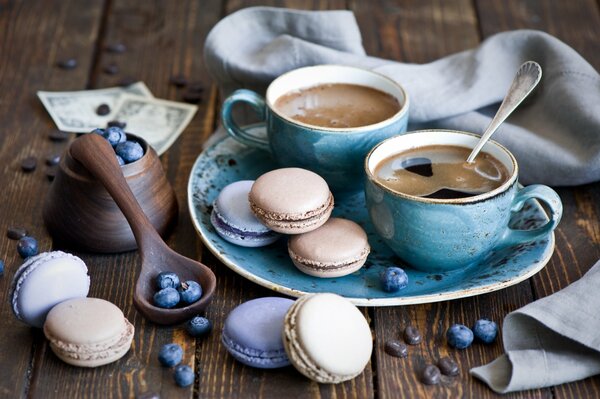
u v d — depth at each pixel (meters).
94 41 1.04
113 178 0.76
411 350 0.73
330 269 0.75
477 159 0.78
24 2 1.10
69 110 0.95
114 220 0.78
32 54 1.02
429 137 0.79
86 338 0.70
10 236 0.81
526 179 0.86
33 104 0.96
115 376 0.71
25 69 1.00
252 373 0.71
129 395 0.70
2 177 0.87
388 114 0.83
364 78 0.86
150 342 0.73
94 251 0.79
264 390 0.70
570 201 0.85
